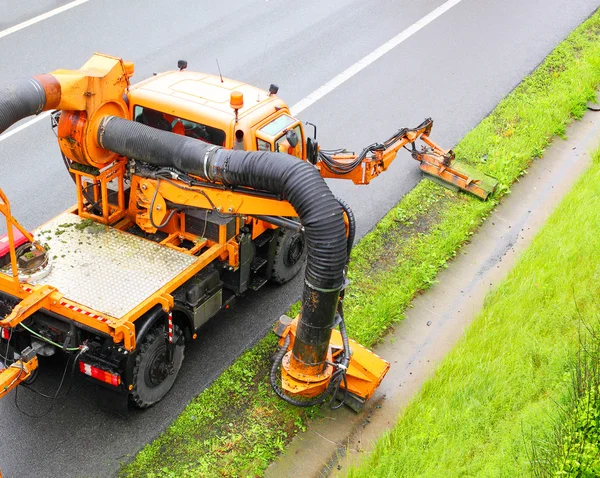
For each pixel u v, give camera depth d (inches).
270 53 595.2
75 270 295.4
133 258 305.3
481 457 277.4
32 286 284.5
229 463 288.2
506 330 340.8
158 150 288.2
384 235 423.5
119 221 326.3
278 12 670.5
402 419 300.8
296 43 616.1
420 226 434.3
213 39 607.5
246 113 310.3
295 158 270.2
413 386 335.3
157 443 293.0
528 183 484.7
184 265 304.5
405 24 666.8
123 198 321.7
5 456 284.2
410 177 478.3
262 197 286.8
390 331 365.1
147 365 294.4
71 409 307.9
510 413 299.6
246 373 327.9
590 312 349.4
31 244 296.5
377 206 447.8
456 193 465.1
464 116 536.1
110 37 593.6
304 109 527.2
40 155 461.4
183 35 609.3
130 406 307.6
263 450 294.8
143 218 315.6
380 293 381.7
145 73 541.3
